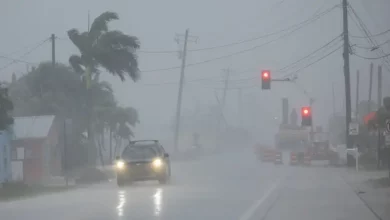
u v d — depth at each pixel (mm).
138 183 45969
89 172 54281
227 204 28797
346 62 67562
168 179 43719
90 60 61344
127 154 43094
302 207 27250
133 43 61656
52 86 74938
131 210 26625
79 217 24391
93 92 77875
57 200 33125
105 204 29688
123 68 61625
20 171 62969
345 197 31891
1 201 34469
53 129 68125
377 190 35500
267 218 23484
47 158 65312
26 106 74562
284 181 45219
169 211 25984
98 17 61469
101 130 80688
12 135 61562
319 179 47250
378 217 23219
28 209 28234
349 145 67062
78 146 67938
